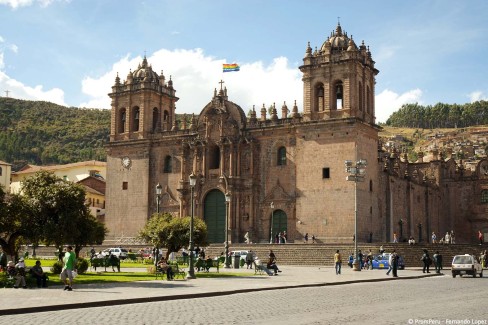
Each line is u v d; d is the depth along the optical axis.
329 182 82.00
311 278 49.47
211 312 25.67
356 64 82.81
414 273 58.44
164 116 103.69
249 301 31.05
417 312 25.34
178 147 96.81
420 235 105.94
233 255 69.31
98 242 57.22
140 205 97.88
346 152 81.31
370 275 54.34
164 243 59.62
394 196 95.12
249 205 89.56
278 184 88.06
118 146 101.06
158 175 97.88
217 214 91.94
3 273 45.84
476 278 52.66
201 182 92.88
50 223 45.06
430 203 111.25
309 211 82.88
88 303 28.22
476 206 114.94
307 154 84.19
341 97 86.56
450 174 118.50
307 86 85.44
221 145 91.88
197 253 66.88
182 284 41.56
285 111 90.00
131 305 29.02
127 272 55.38
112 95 102.81
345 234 79.88
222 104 93.69
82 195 47.56
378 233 85.50
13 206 44.06
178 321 22.53
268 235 88.19
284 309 26.80
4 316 24.38
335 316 23.97
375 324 21.44
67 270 35.56
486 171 115.81
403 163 112.50
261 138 90.38
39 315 24.73
